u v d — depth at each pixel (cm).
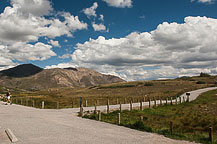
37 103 4241
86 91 13412
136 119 2072
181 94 6103
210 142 1083
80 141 984
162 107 3312
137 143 989
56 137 1054
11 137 973
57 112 2344
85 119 1852
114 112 2553
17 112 2256
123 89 11938
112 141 1010
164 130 1364
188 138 1161
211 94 5603
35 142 941
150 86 12525
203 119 1991
